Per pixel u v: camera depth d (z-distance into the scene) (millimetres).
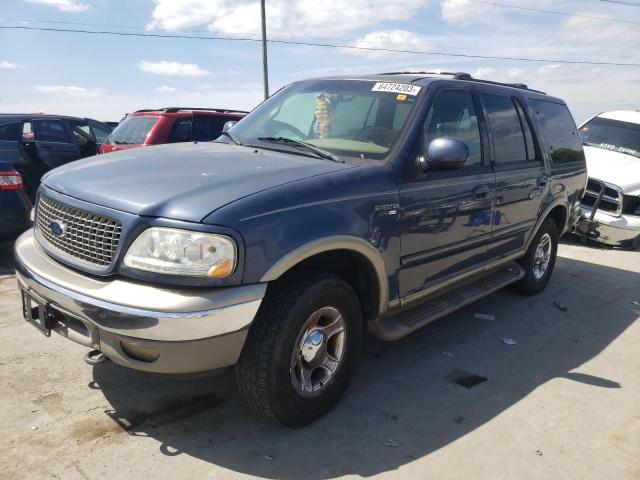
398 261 3354
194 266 2428
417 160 3436
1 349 3732
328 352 3092
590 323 4961
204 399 3252
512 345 4344
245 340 2613
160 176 2826
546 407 3406
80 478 2531
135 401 3188
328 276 2914
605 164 8508
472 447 2941
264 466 2689
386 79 3941
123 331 2439
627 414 3375
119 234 2537
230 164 3053
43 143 8047
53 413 3021
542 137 5113
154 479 2557
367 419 3148
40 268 2805
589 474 2773
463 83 4141
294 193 2752
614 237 7984
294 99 4129
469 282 4453
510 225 4598
